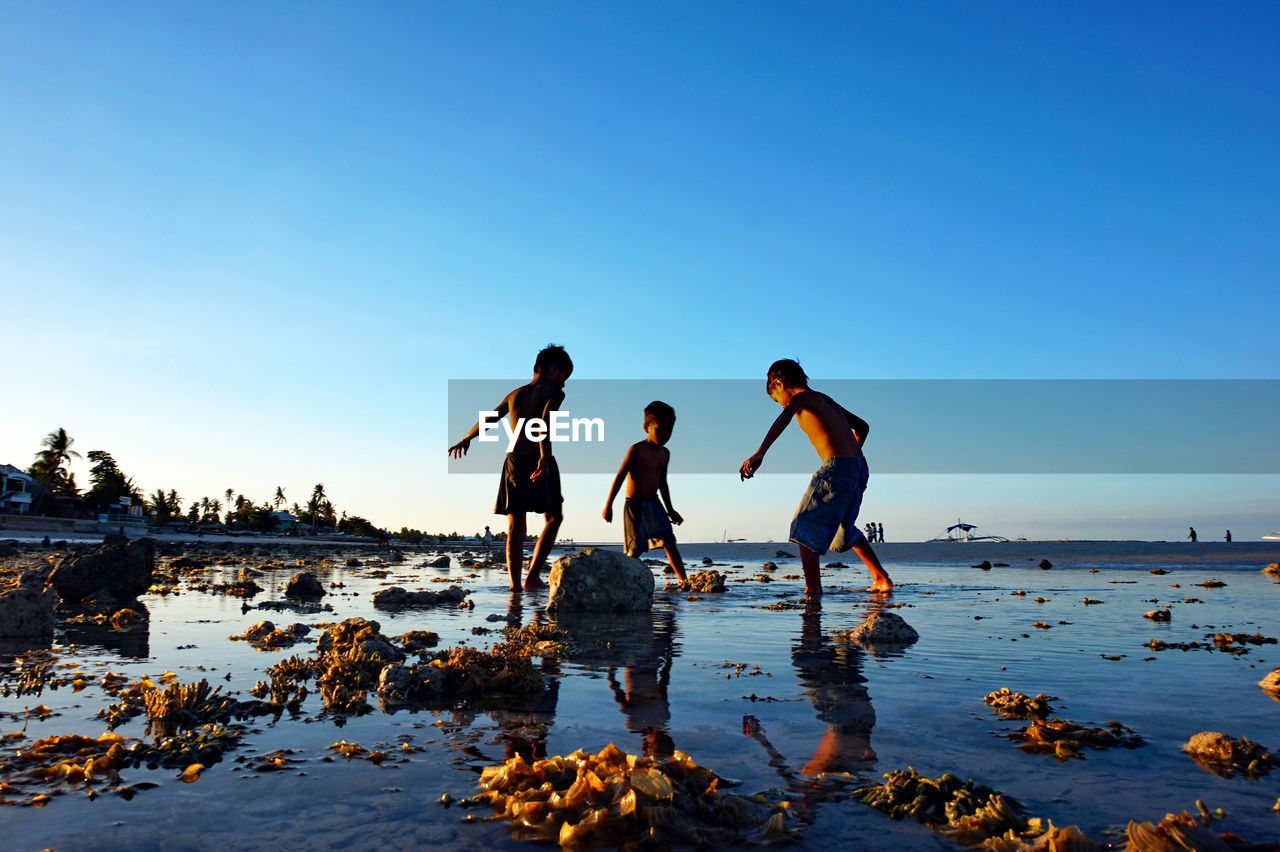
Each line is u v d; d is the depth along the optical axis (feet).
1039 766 7.51
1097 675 12.13
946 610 22.24
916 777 6.88
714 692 10.96
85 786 7.07
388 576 43.60
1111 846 5.60
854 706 10.05
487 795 6.63
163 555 74.13
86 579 26.58
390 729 9.03
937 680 11.76
